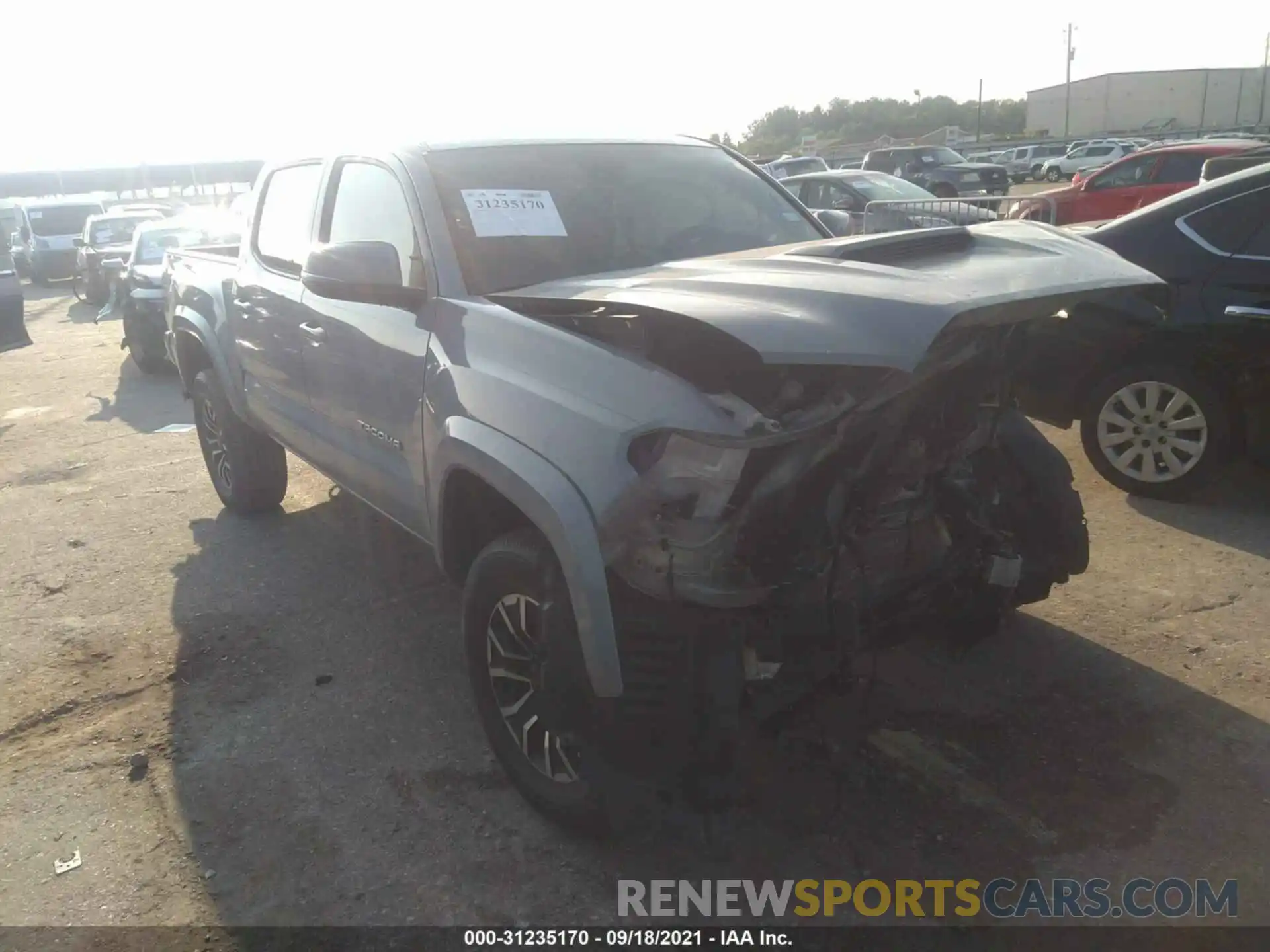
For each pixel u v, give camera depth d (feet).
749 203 13.48
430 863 9.77
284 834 10.25
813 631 8.65
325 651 13.99
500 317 9.93
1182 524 16.42
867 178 48.37
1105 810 10.01
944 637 12.20
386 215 12.46
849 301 7.93
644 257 11.85
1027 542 11.53
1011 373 10.79
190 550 18.02
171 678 13.47
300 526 18.90
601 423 8.41
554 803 9.87
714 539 8.32
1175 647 12.77
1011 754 10.91
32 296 74.28
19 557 18.13
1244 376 16.07
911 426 9.38
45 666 13.89
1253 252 15.96
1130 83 212.02
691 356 8.52
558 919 9.04
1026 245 10.27
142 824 10.50
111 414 29.73
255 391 16.44
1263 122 197.88
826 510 8.75
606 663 8.28
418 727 12.06
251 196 16.76
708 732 8.43
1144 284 9.36
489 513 10.57
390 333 11.60
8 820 10.66
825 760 10.89
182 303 19.07
